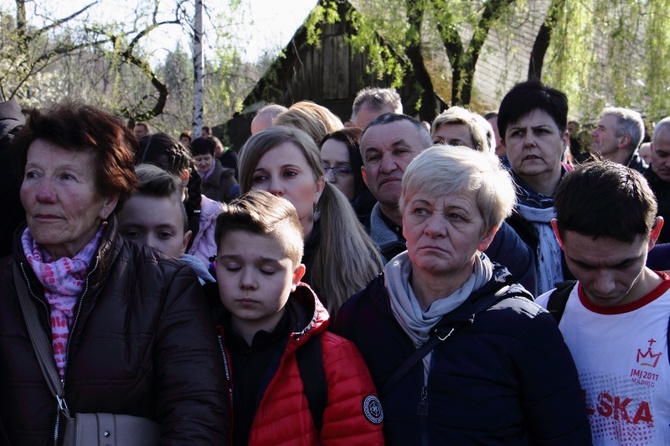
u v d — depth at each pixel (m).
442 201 2.12
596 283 2.11
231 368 2.22
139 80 13.91
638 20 12.33
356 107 5.10
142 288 2.08
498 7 12.50
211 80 13.73
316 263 2.85
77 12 12.62
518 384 2.11
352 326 2.34
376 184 3.33
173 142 3.44
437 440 2.08
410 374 2.16
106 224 2.12
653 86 12.48
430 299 2.24
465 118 3.78
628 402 2.11
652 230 2.16
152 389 2.05
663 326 2.10
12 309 1.99
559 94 3.50
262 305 2.19
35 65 13.06
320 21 14.56
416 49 13.40
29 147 2.06
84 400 1.93
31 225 2.01
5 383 1.93
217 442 2.00
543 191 3.52
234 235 2.20
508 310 2.14
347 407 2.13
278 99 15.88
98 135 2.05
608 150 5.88
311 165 2.90
